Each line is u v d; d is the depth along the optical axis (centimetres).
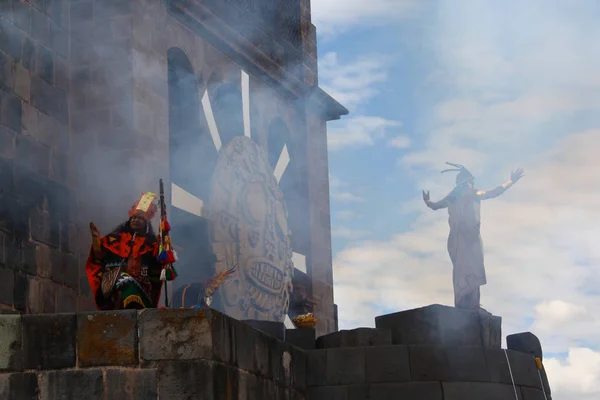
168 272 1478
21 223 1920
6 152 1922
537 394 2050
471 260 2178
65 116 2128
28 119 2000
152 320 1380
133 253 1502
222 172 2506
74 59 2184
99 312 1384
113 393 1359
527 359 2055
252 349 1566
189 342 1376
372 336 1994
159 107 2236
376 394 1920
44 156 2030
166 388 1359
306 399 1911
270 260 2600
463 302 2173
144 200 1538
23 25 2030
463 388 1942
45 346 1375
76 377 1365
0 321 1380
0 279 1838
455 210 2208
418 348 1950
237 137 2575
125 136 2138
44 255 1969
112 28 2194
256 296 2548
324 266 2998
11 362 1370
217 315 1416
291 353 1819
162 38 2295
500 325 2073
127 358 1367
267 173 2650
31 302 1908
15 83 1978
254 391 1550
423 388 1927
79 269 2069
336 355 1941
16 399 1362
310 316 2123
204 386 1364
